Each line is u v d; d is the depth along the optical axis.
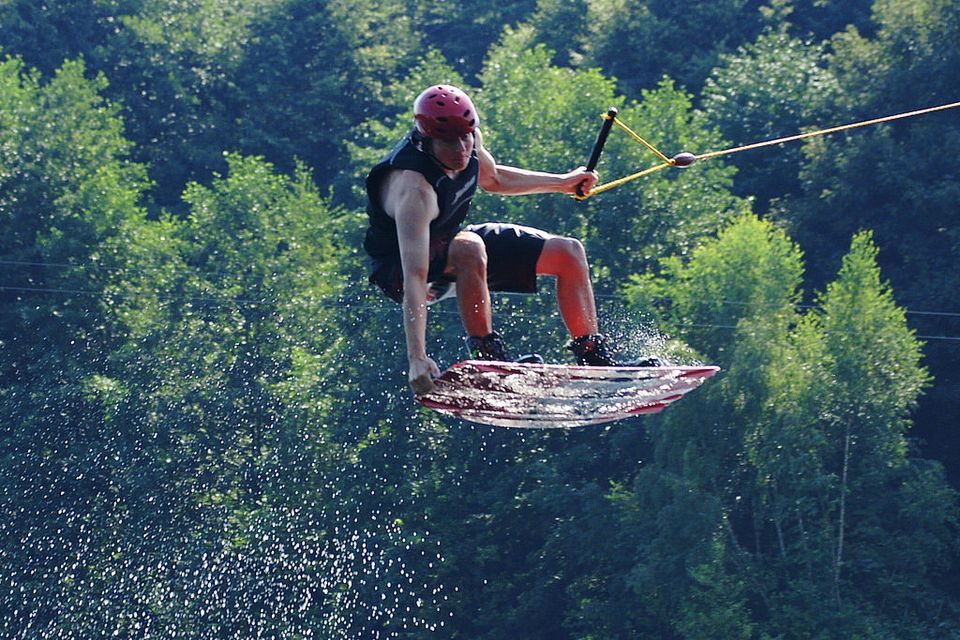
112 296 101.88
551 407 21.19
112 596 85.06
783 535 87.31
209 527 87.31
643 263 99.50
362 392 92.06
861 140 114.50
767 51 132.75
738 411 83.56
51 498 88.25
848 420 84.19
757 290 86.44
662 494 81.88
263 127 149.00
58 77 119.56
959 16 119.62
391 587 86.56
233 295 102.38
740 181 125.12
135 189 117.88
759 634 80.44
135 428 91.44
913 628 80.62
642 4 144.88
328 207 113.81
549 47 162.38
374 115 158.00
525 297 93.38
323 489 89.31
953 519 84.00
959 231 107.38
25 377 100.75
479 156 21.03
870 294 86.75
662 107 107.06
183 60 151.75
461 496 90.81
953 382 110.06
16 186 107.44
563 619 90.50
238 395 92.75
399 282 19.52
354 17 162.25
